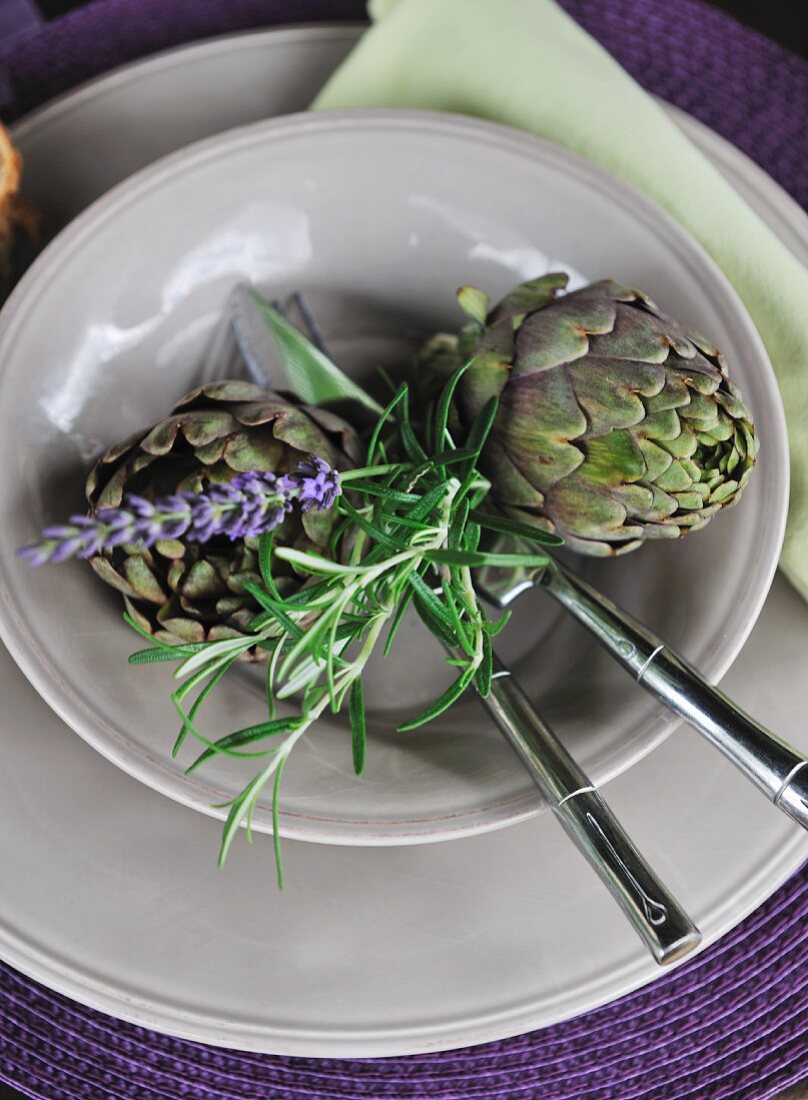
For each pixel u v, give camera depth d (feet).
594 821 1.31
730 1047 1.48
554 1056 1.48
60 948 1.40
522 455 1.39
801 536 1.53
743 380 1.49
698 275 1.54
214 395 1.40
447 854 1.45
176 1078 1.46
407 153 1.60
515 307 1.44
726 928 1.42
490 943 1.42
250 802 1.25
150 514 1.13
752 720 1.34
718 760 1.48
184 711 1.41
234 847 1.45
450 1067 1.47
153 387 1.60
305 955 1.41
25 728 1.47
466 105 1.71
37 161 1.74
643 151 1.65
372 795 1.37
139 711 1.39
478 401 1.41
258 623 1.31
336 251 1.65
